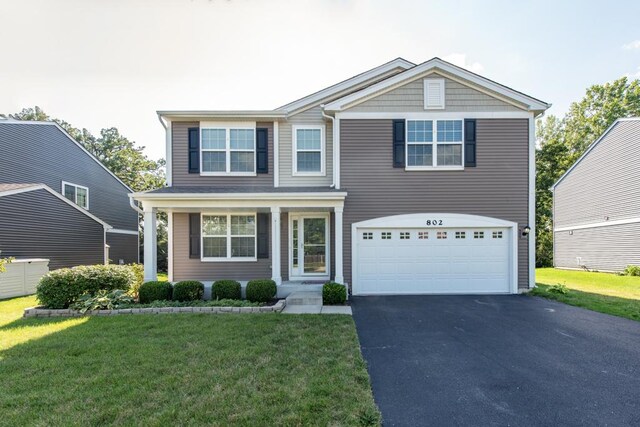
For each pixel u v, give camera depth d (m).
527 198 10.16
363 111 10.32
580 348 5.33
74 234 15.39
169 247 10.80
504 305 8.45
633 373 4.41
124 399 3.55
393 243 10.16
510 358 4.92
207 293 9.70
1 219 11.78
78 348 5.08
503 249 10.15
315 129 11.04
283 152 11.01
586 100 33.72
